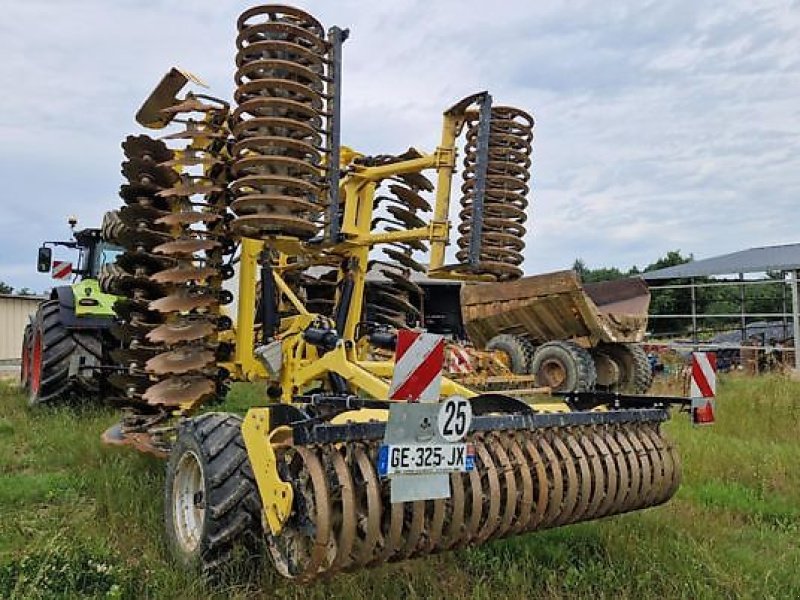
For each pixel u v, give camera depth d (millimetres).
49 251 9578
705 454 6383
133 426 5453
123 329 5391
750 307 28719
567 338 10672
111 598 3244
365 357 5496
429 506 3219
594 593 3553
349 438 3023
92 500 4805
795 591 3686
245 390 9500
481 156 4539
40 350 8211
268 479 3131
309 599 3291
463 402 3033
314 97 4004
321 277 5855
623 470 3785
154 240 5195
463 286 11211
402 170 4844
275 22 3934
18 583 3264
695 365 4039
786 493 5609
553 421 3629
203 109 4930
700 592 3514
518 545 4062
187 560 3584
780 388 9789
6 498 4895
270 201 3887
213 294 5000
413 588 3414
